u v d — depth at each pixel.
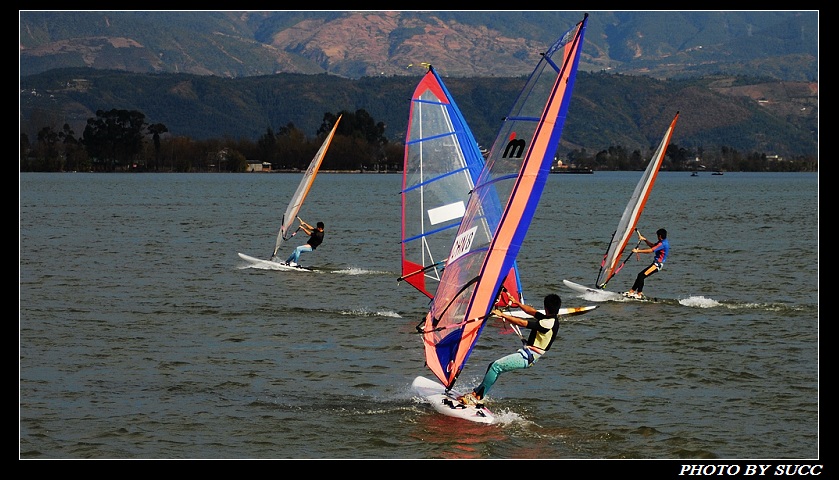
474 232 43.94
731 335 59.28
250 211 191.00
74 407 43.25
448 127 65.31
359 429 41.31
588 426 41.78
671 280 86.25
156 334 57.84
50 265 91.06
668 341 57.50
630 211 73.19
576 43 39.75
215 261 96.38
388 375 49.06
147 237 125.12
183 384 46.94
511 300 43.69
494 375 42.69
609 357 53.41
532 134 42.62
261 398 45.00
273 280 82.50
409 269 66.75
